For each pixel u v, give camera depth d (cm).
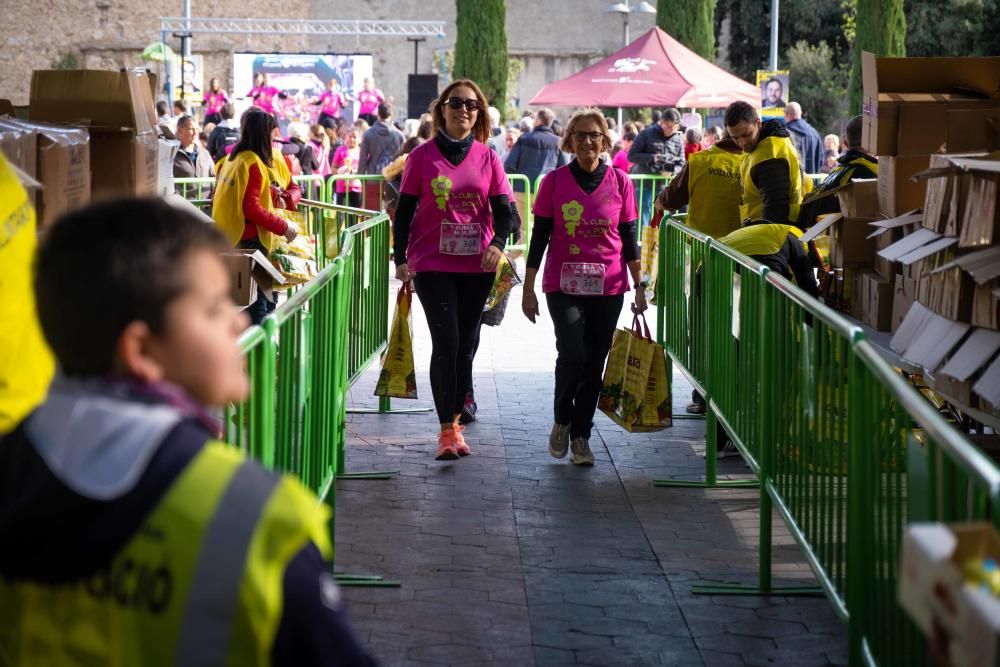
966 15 3181
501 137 1898
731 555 499
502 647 402
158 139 556
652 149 1608
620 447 677
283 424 354
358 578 461
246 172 725
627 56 2067
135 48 3825
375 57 4034
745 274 485
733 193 720
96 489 133
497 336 1036
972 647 139
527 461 645
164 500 133
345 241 550
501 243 634
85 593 134
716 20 3812
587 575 473
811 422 377
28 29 3788
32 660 135
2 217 257
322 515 139
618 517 549
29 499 133
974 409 391
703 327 598
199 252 142
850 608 314
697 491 593
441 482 602
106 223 139
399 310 657
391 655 394
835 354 346
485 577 469
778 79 1938
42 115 504
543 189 624
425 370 884
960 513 219
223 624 131
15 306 259
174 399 140
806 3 3597
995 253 382
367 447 670
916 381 540
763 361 442
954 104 530
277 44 3925
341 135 2319
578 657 395
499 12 2498
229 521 132
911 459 250
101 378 139
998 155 431
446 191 622
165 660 132
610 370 635
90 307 136
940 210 441
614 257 621
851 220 554
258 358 304
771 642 409
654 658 395
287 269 753
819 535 367
